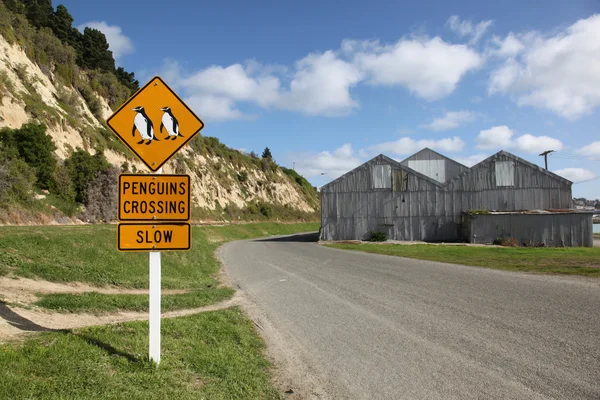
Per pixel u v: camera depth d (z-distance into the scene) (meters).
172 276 15.43
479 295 11.32
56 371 4.68
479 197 43.28
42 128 32.34
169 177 5.67
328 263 20.98
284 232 71.69
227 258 25.23
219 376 5.65
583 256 23.66
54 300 8.78
